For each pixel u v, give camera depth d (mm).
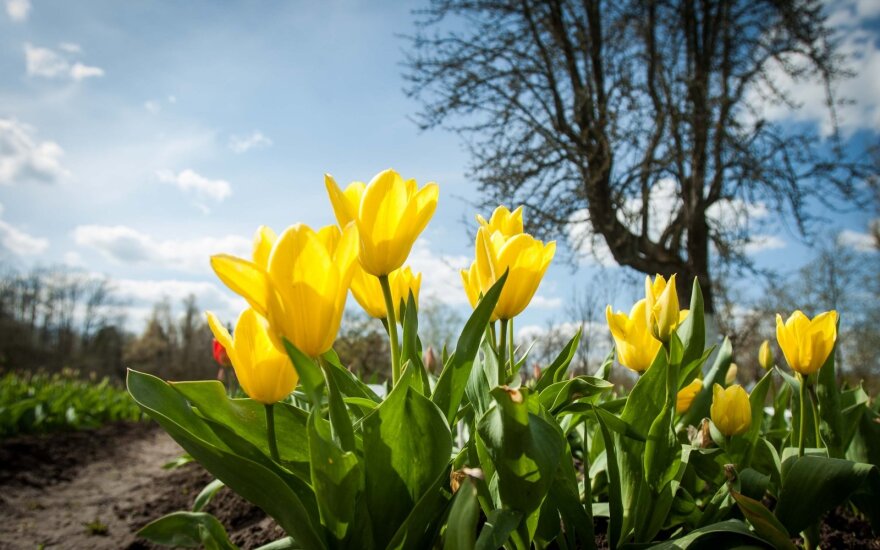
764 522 1051
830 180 10391
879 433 1721
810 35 10461
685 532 1422
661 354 1220
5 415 7586
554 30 11305
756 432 1520
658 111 10586
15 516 4383
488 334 1310
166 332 40156
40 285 36188
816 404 1600
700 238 10750
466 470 903
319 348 932
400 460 992
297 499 926
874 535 1800
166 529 1126
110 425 10859
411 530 980
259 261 992
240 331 965
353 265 948
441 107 10945
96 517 4277
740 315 11156
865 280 18906
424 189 1099
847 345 19375
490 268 1206
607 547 1538
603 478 1702
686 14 11070
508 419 895
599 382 1220
